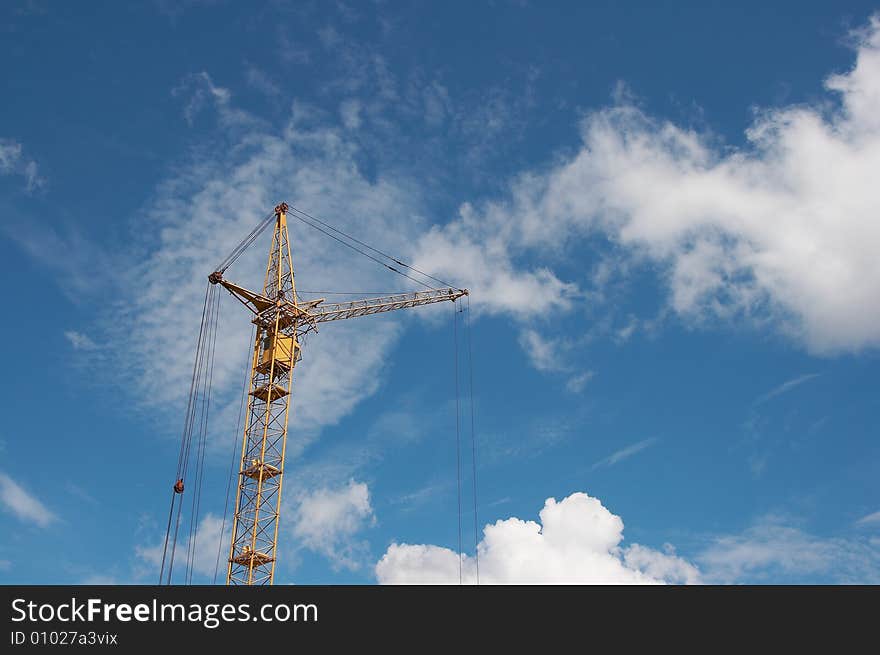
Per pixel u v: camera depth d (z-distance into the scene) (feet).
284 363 520.83
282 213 569.64
